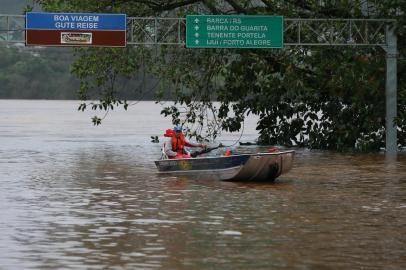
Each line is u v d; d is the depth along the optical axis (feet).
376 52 267.39
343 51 269.44
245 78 278.87
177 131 195.72
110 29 245.45
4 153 276.00
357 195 157.58
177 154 193.98
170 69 279.49
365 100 270.05
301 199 150.92
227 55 278.05
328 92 282.15
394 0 260.42
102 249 102.22
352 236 111.34
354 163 233.35
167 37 277.23
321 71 270.05
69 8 266.77
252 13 273.13
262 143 306.14
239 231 115.14
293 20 254.68
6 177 192.34
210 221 124.16
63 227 118.32
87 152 281.54
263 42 252.42
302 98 289.33
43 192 161.38
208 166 185.37
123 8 273.54
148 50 277.64
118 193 159.74
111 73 278.46
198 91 285.23
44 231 114.93
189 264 93.97
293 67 269.85
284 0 277.44
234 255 98.68
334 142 287.28
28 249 102.22
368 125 270.67
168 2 275.80
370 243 106.32
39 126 503.61
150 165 227.20
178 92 284.61
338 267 92.73
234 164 180.04
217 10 275.39
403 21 258.57
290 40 269.85
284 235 111.96
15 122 564.30
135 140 358.23
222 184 176.76
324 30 265.95
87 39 244.42
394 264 94.32
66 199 150.20
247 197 153.89
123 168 217.36
